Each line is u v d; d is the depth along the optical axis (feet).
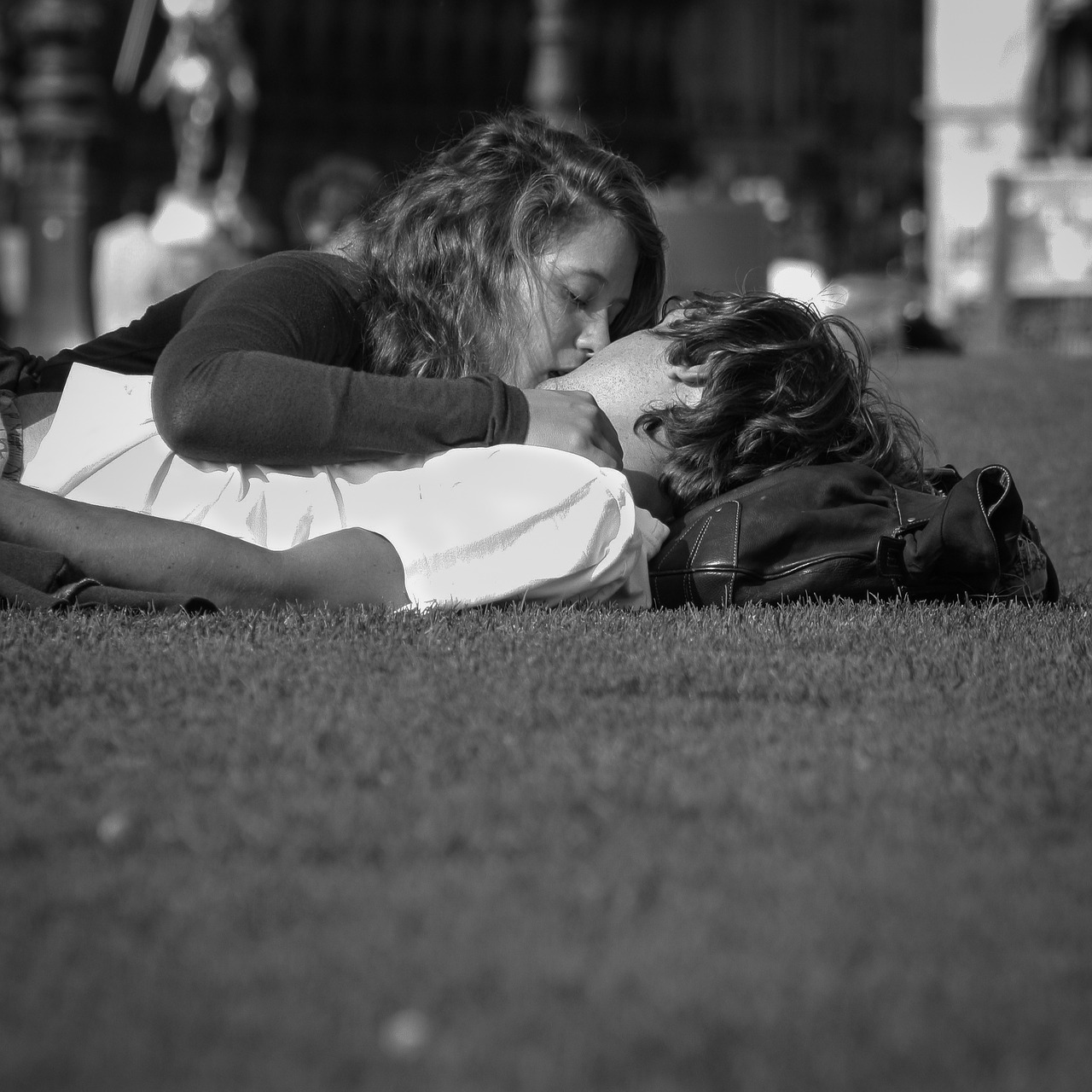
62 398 20.67
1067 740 13.51
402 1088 7.45
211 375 18.97
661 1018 8.09
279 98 351.25
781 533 20.48
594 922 9.32
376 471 19.47
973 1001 8.36
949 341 92.53
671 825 11.12
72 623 17.56
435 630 17.48
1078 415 49.37
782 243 215.31
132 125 321.52
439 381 19.53
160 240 128.88
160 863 10.36
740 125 375.66
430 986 8.50
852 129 402.72
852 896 9.76
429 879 10.03
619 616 18.84
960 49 150.00
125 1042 7.91
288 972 8.68
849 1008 8.23
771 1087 7.46
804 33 383.45
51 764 12.59
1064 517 32.76
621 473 19.67
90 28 140.26
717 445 21.38
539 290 21.35
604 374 21.85
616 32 370.53
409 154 361.10
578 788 11.84
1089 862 10.44
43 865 10.34
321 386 19.06
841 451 22.12
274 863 10.34
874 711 14.43
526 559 19.04
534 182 21.25
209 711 14.06
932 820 11.32
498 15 366.43
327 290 20.89
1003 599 21.08
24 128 139.33
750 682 15.35
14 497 19.11
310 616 18.30
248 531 19.42
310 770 12.35
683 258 88.84
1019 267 97.04
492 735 13.41
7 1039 7.97
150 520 18.98
